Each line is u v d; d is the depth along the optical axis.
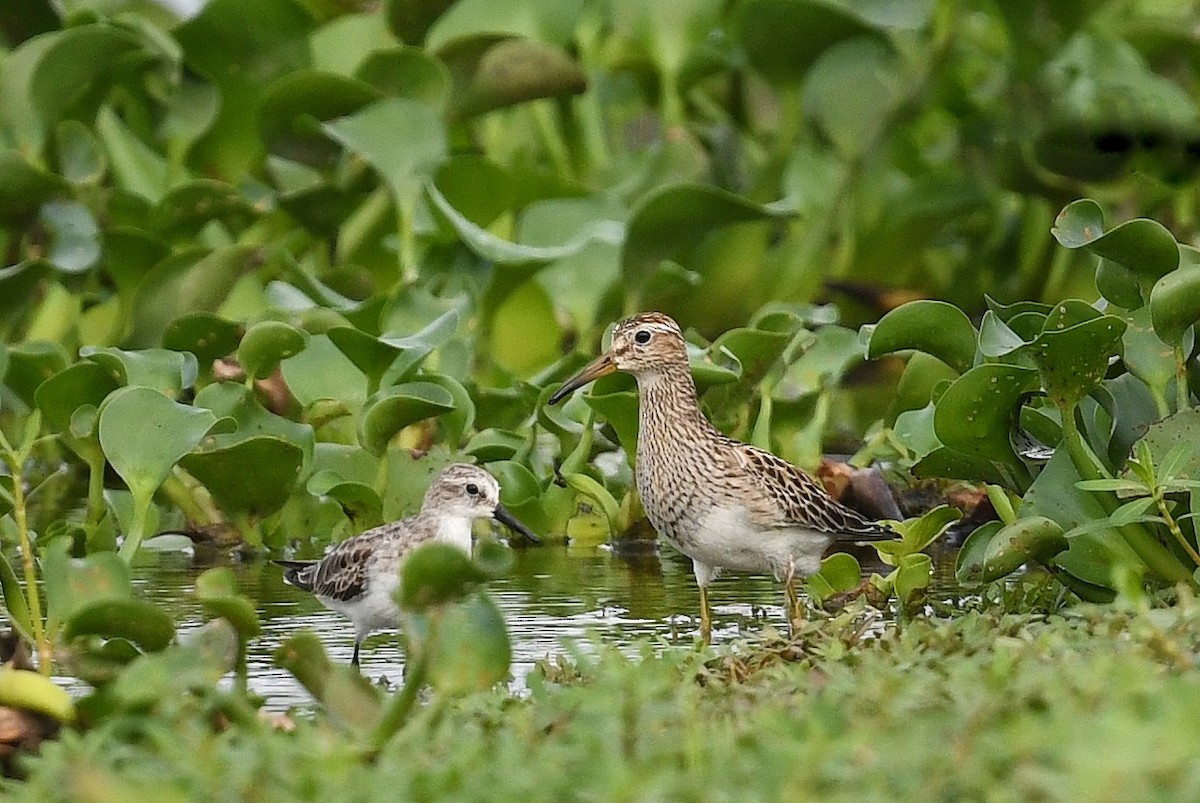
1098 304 12.16
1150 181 19.09
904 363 16.73
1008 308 11.70
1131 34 19.73
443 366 15.20
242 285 16.83
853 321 18.67
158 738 6.89
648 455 12.55
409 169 16.30
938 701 7.12
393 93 16.86
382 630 11.80
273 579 13.20
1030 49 18.64
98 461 13.05
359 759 7.02
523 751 6.91
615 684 7.84
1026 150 18.70
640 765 6.46
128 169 18.30
